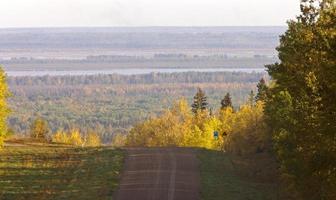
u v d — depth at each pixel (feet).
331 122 139.13
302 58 189.57
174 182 258.98
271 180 275.80
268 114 260.62
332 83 138.92
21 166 323.16
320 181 163.02
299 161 170.50
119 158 327.88
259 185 264.52
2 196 252.42
